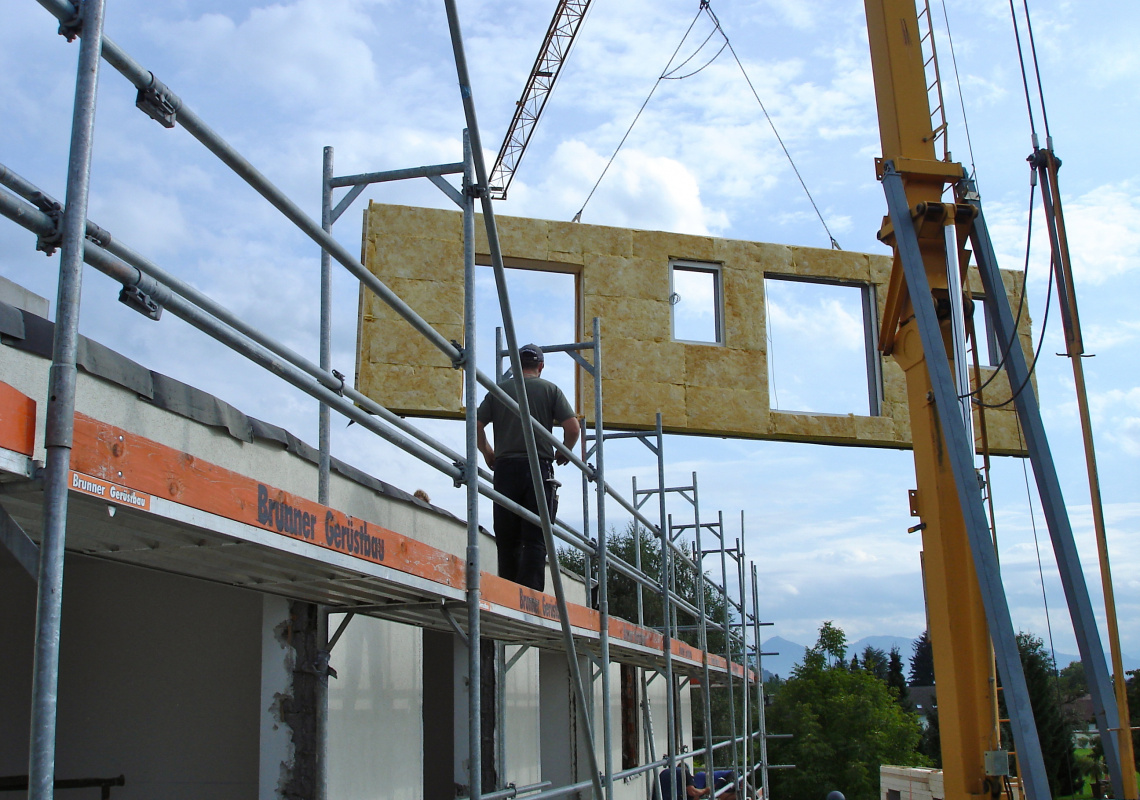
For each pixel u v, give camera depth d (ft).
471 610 13.14
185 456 7.70
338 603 14.64
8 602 16.99
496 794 20.57
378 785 18.11
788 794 120.06
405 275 35.32
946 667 18.54
